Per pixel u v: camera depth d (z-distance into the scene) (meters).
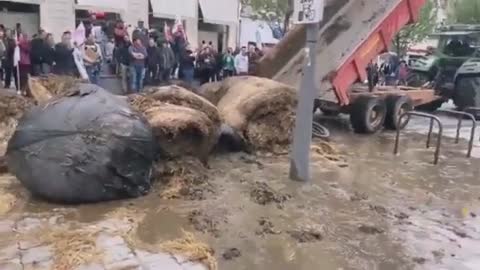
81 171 5.01
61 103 5.34
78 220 4.75
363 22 10.09
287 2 23.20
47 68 11.91
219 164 7.06
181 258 4.01
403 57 22.06
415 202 5.88
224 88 8.61
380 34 10.18
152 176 5.80
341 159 7.91
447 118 13.75
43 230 4.46
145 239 4.37
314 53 6.16
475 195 6.27
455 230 4.99
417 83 14.70
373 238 4.67
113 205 5.22
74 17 18.86
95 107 5.29
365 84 12.45
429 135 9.34
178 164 6.23
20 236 4.31
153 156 5.64
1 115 6.75
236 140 7.44
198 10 23.17
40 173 5.02
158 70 13.34
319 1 5.89
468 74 13.20
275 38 25.55
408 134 10.84
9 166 5.34
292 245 4.41
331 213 5.31
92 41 13.23
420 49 27.98
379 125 10.77
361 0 10.26
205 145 6.60
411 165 7.79
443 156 8.55
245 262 4.02
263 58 11.40
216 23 23.78
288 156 7.73
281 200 5.64
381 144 9.49
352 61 9.91
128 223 4.73
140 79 12.90
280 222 4.96
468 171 7.55
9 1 17.44
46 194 5.12
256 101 7.56
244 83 8.20
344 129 11.09
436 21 25.27
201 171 6.41
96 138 5.12
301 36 10.76
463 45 14.30
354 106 10.55
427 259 4.25
